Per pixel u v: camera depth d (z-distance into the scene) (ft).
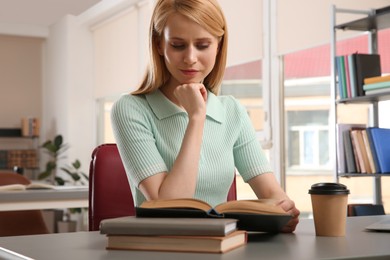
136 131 4.87
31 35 27.09
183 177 4.40
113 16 23.38
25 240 3.76
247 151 5.32
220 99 5.44
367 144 10.62
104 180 5.51
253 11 15.53
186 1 4.52
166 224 3.18
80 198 9.45
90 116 25.66
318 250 3.24
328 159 17.42
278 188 5.19
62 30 25.81
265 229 3.87
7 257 3.36
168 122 5.04
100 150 5.59
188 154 4.46
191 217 3.46
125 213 5.50
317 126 17.35
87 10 24.27
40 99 28.12
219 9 4.67
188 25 4.53
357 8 12.67
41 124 28.12
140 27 21.50
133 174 4.71
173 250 3.17
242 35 16.01
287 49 14.48
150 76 5.13
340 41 13.78
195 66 4.65
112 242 3.30
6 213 10.43
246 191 16.17
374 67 10.80
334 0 13.14
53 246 3.49
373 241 3.63
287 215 3.74
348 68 10.80
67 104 25.27
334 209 3.85
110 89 24.11
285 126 15.14
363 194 16.31
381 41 12.96
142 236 3.23
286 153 15.56
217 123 5.20
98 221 5.45
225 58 5.13
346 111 15.06
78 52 25.45
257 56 15.43
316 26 13.57
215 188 5.03
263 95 15.28
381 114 11.60
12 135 27.07
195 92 4.54
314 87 16.48
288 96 16.12
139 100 5.09
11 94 27.63
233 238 3.29
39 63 28.12
